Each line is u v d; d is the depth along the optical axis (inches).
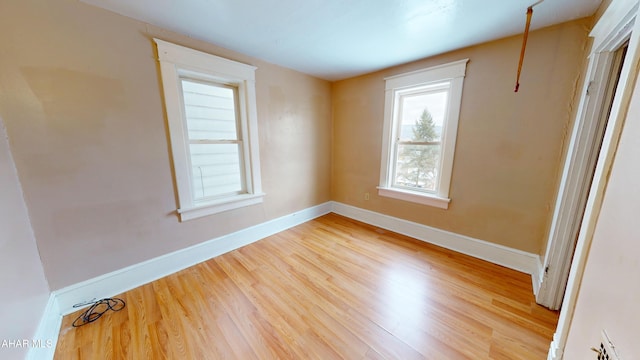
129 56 66.1
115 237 69.0
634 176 26.5
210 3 58.4
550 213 71.2
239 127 99.5
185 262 85.0
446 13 61.8
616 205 30.2
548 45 67.8
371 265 85.7
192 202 84.8
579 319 37.4
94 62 61.0
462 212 93.0
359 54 91.1
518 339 53.4
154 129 73.1
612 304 28.0
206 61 81.0
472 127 85.8
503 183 81.5
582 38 62.5
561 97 67.4
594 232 36.2
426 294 69.4
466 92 85.6
